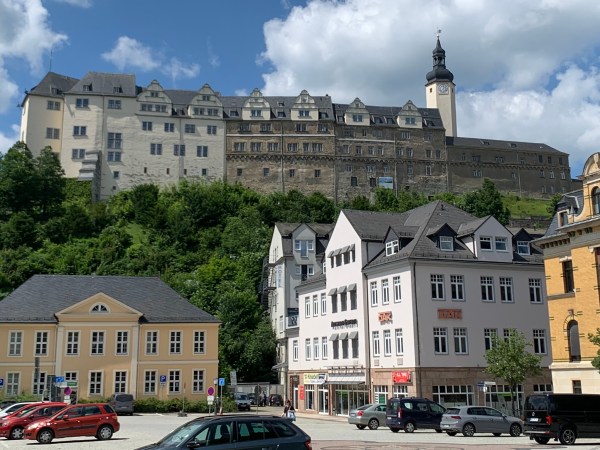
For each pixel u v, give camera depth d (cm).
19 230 11531
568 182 17300
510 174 16750
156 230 12588
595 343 3566
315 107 15325
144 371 6538
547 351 5400
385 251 5612
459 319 5131
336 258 6103
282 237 8594
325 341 6294
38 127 14300
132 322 6569
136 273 10581
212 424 1872
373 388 5431
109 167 14225
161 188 14350
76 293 6731
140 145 14438
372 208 13750
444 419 3778
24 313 6366
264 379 8325
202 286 9744
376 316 5472
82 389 6338
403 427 3953
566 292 4291
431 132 16000
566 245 4319
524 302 5406
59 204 13262
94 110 14375
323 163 15138
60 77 15075
